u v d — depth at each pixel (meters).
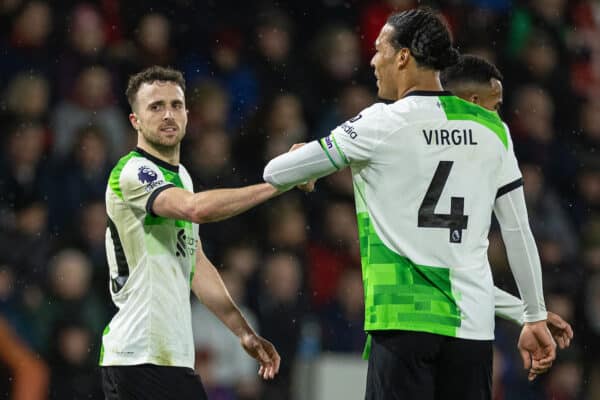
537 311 16.03
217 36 37.53
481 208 15.20
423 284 14.92
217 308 18.02
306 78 38.47
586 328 34.91
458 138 15.13
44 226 30.64
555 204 38.47
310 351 29.98
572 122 41.94
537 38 42.19
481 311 15.03
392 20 15.67
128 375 16.70
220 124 35.50
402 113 15.12
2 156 31.80
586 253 37.75
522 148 39.72
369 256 15.17
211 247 31.84
